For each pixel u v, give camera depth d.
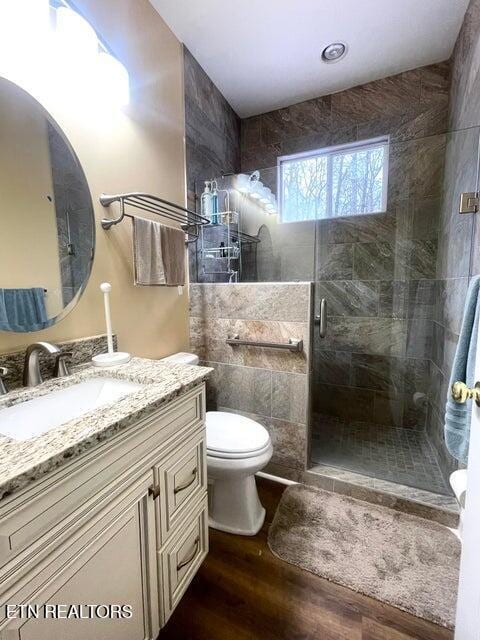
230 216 2.02
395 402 2.21
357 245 2.16
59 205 1.08
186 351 1.90
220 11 1.50
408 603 1.04
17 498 0.49
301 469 1.70
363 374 2.27
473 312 0.96
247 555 1.23
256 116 2.42
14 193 0.95
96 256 1.23
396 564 1.18
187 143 1.78
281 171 2.19
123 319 1.38
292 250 2.19
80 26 1.01
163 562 0.86
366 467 1.74
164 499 0.86
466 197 1.41
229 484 1.36
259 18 1.55
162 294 1.65
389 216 2.06
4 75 0.89
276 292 1.68
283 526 1.38
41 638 0.54
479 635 0.62
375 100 2.08
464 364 0.98
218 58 1.83
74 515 0.59
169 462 0.88
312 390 1.80
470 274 1.38
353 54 1.82
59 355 1.02
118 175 1.31
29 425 0.84
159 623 0.87
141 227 1.34
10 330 0.94
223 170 2.21
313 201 2.18
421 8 1.50
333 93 2.18
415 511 1.44
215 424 1.50
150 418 0.79
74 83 1.10
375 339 2.22
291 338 1.67
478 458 0.66
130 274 1.41
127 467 0.72
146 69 1.44
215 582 1.12
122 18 1.29
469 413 0.97
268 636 0.95
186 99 1.76
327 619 1.00
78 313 1.16
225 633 0.96
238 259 2.08
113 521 0.68
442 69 1.91
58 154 1.06
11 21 0.89
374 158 2.06
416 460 1.81
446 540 1.29
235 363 1.84
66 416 0.93
